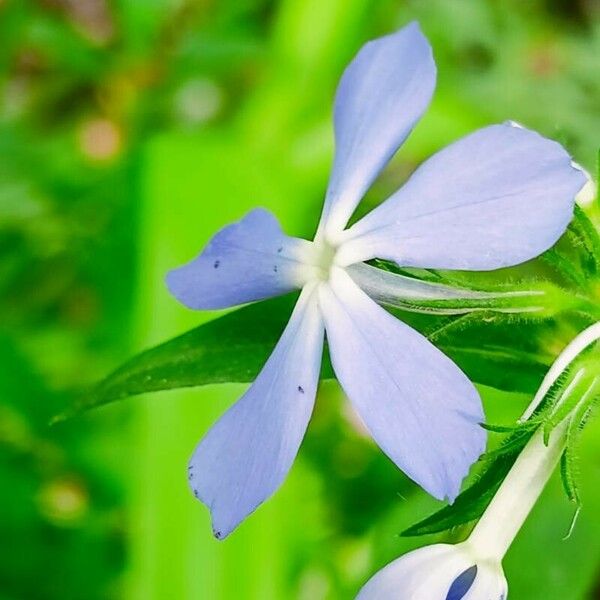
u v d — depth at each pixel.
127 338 0.17
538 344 0.11
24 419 0.18
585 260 0.11
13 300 0.19
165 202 0.16
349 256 0.11
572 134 0.18
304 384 0.10
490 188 0.10
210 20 0.21
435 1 0.19
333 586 0.16
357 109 0.11
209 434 0.11
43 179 0.19
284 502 0.16
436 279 0.11
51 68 0.20
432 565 0.10
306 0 0.20
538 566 0.14
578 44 0.19
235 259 0.11
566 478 0.10
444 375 0.10
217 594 0.15
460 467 0.10
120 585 0.17
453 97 0.19
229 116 0.20
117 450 0.17
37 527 0.17
